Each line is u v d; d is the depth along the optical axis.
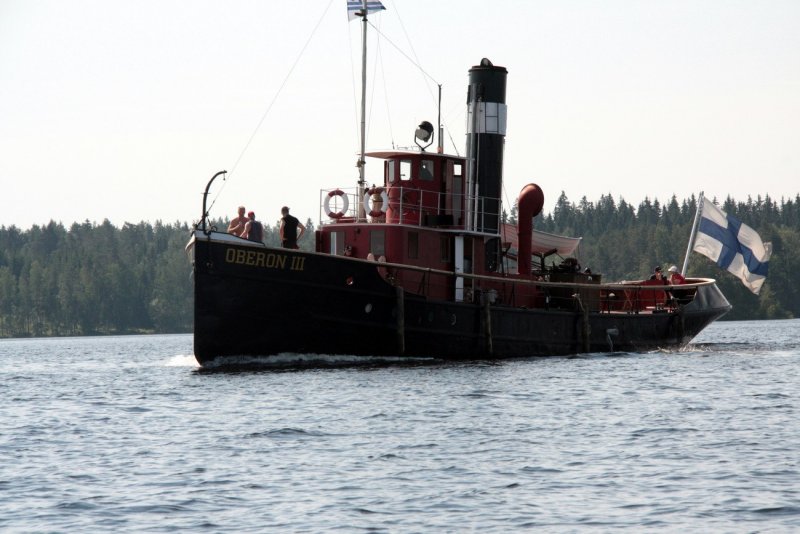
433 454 71.75
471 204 143.12
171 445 77.38
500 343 135.75
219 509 58.41
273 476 65.88
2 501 60.97
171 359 193.00
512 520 55.69
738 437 77.19
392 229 129.88
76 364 185.88
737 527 54.00
